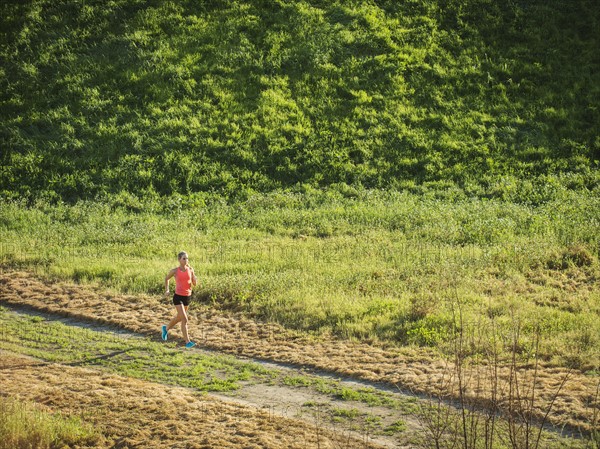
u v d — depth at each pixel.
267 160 80.94
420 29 100.62
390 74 93.31
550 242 53.03
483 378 28.28
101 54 95.31
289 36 98.69
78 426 24.67
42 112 86.88
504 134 84.38
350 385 29.50
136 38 97.31
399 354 32.59
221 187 77.31
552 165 78.94
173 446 23.30
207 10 103.31
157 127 84.88
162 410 26.48
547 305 39.38
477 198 72.81
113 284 47.78
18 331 38.84
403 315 37.88
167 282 35.28
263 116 87.06
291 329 37.62
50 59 94.19
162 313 41.56
